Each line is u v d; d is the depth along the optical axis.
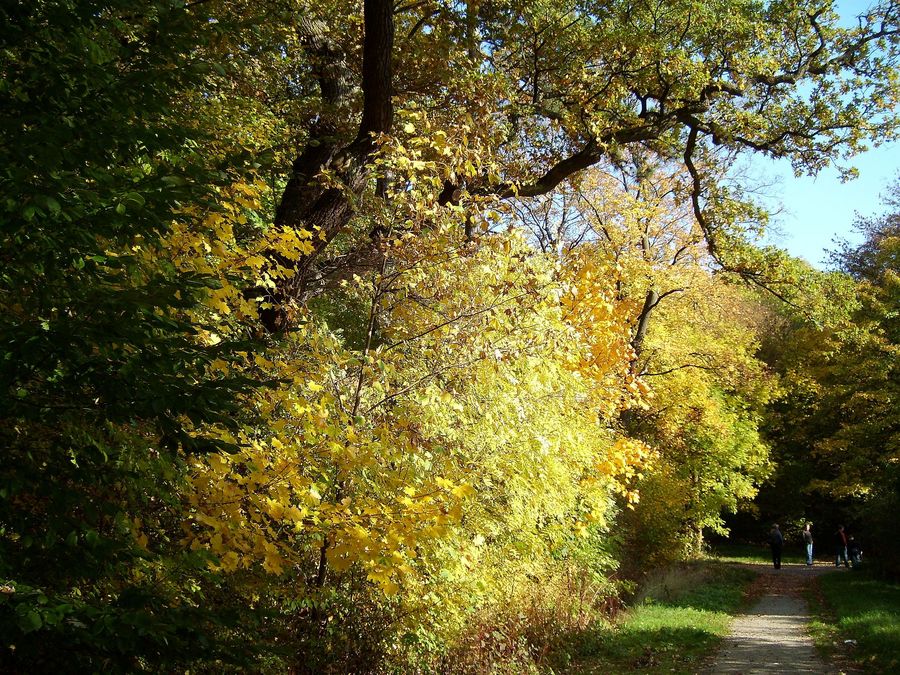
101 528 4.18
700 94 13.07
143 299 3.26
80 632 2.80
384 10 8.00
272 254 5.42
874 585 18.47
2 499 3.10
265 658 4.55
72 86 3.54
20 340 2.92
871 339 22.17
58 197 3.04
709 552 32.34
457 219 6.30
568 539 10.12
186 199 3.60
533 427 6.61
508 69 12.62
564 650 9.29
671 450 21.28
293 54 10.27
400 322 6.24
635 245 18.41
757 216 14.30
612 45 12.65
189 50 4.13
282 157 7.96
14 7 3.34
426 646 6.42
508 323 6.12
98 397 3.35
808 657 9.70
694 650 10.12
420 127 6.88
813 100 13.33
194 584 4.62
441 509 4.68
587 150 12.36
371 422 5.39
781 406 35.50
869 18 13.36
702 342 21.86
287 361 5.29
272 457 4.64
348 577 5.89
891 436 22.25
